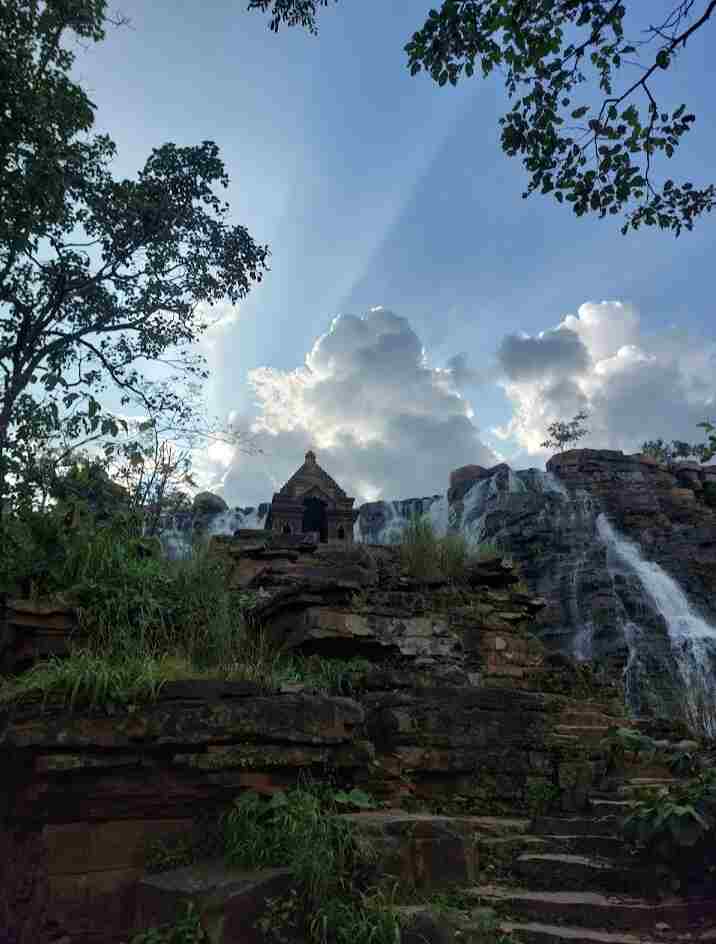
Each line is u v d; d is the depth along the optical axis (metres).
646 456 39.81
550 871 5.64
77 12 11.47
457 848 5.47
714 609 33.38
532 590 32.50
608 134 7.41
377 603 9.52
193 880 4.89
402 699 7.39
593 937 4.66
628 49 7.03
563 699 8.37
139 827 5.57
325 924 4.50
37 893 5.33
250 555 11.35
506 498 36.72
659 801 5.78
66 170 12.00
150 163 14.35
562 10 6.97
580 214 7.84
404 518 39.88
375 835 5.25
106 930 5.21
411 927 4.58
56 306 13.05
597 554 33.12
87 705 5.58
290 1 9.02
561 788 7.28
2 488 9.58
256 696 6.09
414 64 7.47
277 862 5.03
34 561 7.91
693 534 36.47
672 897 5.24
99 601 7.51
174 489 12.80
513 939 4.69
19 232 10.75
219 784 5.60
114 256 14.18
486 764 7.25
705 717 27.72
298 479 33.69
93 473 10.06
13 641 7.44
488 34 7.13
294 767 5.91
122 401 14.04
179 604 8.02
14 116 10.54
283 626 8.90
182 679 5.93
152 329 14.35
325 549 11.88
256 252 15.09
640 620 31.27
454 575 10.98
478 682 9.55
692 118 7.23
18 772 5.63
